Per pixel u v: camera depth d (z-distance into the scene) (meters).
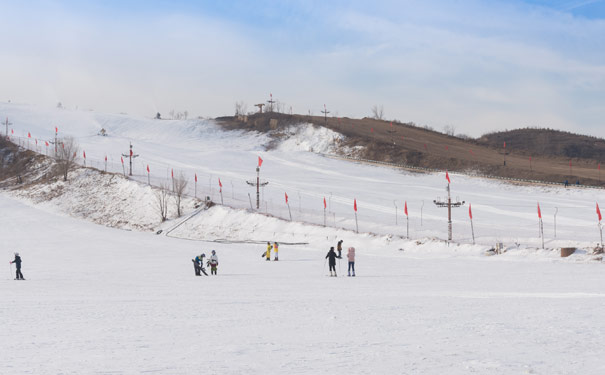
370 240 64.00
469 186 117.25
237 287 29.47
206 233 82.25
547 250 48.38
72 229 90.50
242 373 9.58
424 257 52.00
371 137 171.62
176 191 100.31
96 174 121.12
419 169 135.62
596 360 10.15
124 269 45.25
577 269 37.53
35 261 54.06
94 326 15.95
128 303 22.27
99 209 104.94
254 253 60.97
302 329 14.90
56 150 136.25
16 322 16.94
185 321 16.83
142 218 96.19
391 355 11.02
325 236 69.56
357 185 116.25
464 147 164.62
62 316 18.31
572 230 66.69
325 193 105.56
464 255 52.00
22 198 119.00
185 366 10.22
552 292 23.55
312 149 171.62
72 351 11.97
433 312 17.66
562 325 14.30
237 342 12.95
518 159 143.38
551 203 94.62
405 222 75.31
